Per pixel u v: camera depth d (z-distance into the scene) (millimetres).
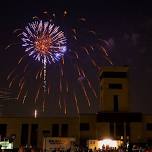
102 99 97000
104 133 91750
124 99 95438
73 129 93938
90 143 73625
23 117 94375
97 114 93125
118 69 96688
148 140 91562
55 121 94250
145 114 93625
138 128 92375
